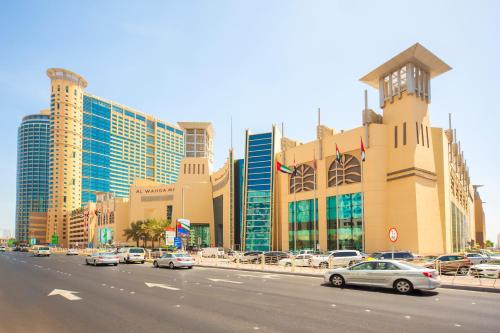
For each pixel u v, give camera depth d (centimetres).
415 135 5206
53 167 17338
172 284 2075
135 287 1941
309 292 1736
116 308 1337
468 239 8756
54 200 17138
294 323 1094
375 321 1120
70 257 6325
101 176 18588
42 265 3912
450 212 5972
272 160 7344
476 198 13900
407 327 1047
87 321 1130
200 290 1811
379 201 5369
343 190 5875
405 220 5091
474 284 1941
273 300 1502
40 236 19262
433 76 5841
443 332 994
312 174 6506
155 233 9644
